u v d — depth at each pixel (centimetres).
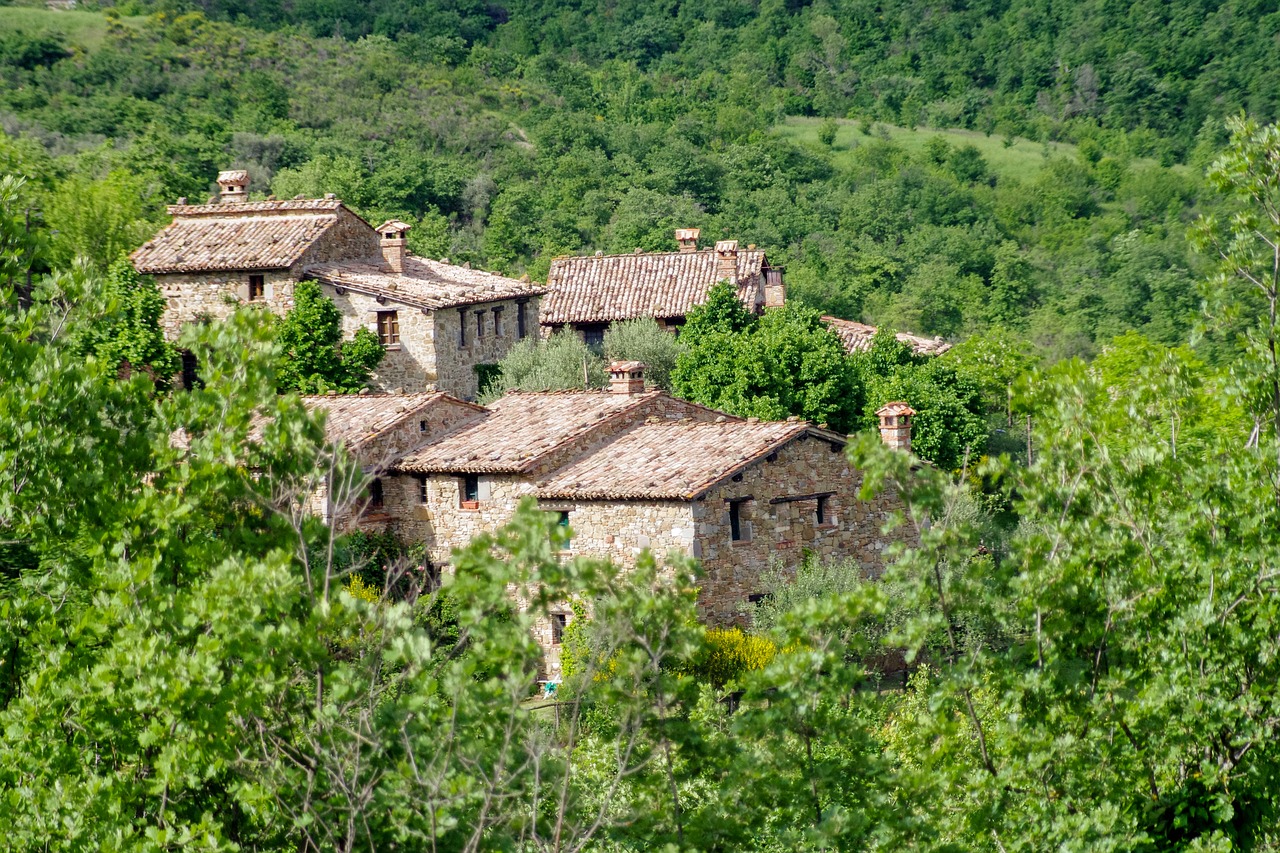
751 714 4212
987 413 17338
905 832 4153
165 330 15300
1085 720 4359
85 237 17475
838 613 4147
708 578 10200
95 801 4050
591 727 4906
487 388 15625
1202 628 4338
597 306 18200
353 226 16462
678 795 4581
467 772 3947
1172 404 4784
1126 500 4481
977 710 4775
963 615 4403
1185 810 4438
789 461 10831
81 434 4628
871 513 11369
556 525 3875
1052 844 4250
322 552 4425
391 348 15112
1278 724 4441
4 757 4191
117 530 4334
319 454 4459
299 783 4081
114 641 4084
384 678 4331
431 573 11125
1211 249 5081
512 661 3862
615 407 11688
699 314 16438
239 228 15938
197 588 4116
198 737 4016
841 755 4447
